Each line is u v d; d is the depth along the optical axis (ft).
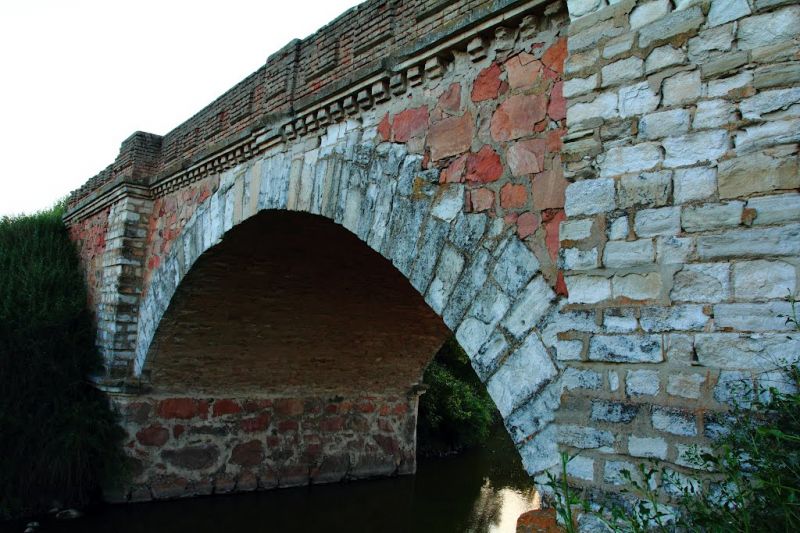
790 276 8.87
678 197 10.09
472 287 13.93
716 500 8.86
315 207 20.06
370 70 17.43
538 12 13.35
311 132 20.94
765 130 9.36
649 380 9.98
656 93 10.58
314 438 39.47
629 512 9.80
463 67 15.25
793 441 8.06
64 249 41.75
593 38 11.58
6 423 30.42
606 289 10.73
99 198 36.58
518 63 13.83
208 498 34.50
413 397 44.96
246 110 25.08
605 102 11.21
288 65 22.59
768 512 7.68
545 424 11.82
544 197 12.75
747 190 9.41
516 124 13.61
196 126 29.45
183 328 31.68
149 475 32.94
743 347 9.09
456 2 15.84
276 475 37.45
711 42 10.05
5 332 31.83
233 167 25.79
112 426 32.27
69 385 32.94
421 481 43.57
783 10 9.41
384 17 18.37
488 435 65.57
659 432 9.73
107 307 34.30
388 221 16.76
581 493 10.51
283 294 31.94
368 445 42.06
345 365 39.47
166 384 33.96
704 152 9.91
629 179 10.69
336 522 33.94
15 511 30.07
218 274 29.04
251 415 36.96
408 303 35.50
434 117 15.84
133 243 33.53
